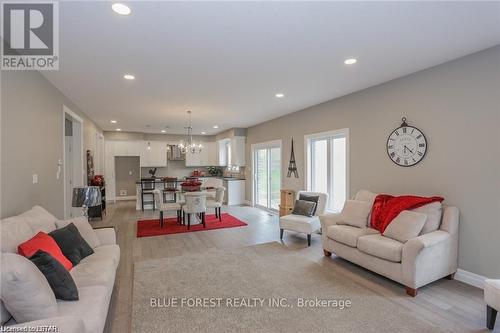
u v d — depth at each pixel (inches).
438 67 128.5
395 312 96.6
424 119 134.9
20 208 109.0
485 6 80.2
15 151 105.0
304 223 173.2
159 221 243.9
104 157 359.6
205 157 427.2
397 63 126.5
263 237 194.1
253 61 123.0
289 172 247.3
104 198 278.7
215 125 321.1
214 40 101.9
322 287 116.1
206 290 113.3
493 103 109.7
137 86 158.7
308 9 81.4
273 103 206.2
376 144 160.9
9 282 54.7
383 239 122.4
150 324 89.3
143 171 398.9
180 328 87.2
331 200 206.8
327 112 199.8
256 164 322.0
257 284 118.9
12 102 103.1
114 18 85.3
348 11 82.7
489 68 110.7
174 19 86.4
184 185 243.1
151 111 232.4
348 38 101.2
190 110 229.8
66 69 129.3
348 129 180.7
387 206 137.2
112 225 229.6
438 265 114.0
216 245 175.3
